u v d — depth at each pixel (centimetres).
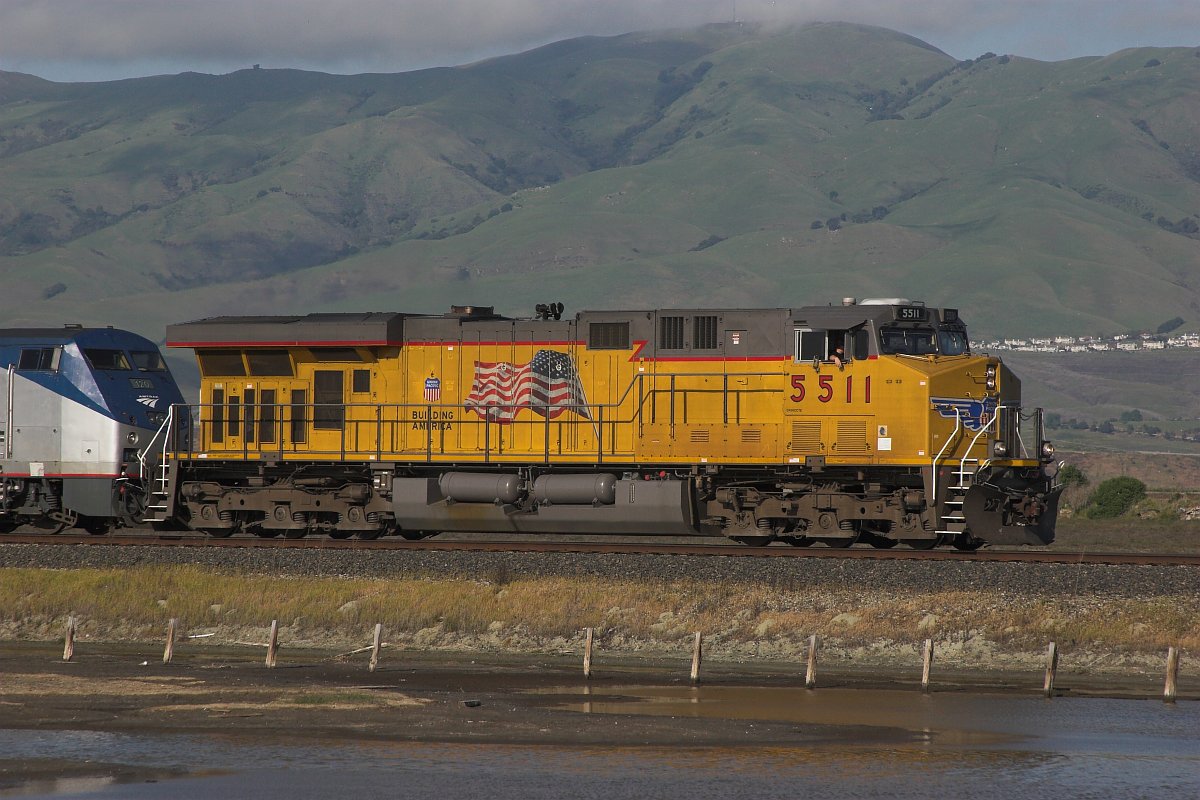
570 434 6369
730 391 6119
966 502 5662
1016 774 3609
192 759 3734
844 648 5031
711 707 4366
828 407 5947
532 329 6475
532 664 5062
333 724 4125
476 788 3453
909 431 5803
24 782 3500
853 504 5922
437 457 6462
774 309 6109
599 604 5412
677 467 6184
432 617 5462
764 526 6103
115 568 6162
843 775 3588
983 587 5216
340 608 5603
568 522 6272
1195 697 4491
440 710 4300
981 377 6025
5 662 5178
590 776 3569
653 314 6278
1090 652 4878
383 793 3406
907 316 5966
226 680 4781
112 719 4188
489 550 6012
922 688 4588
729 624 5225
